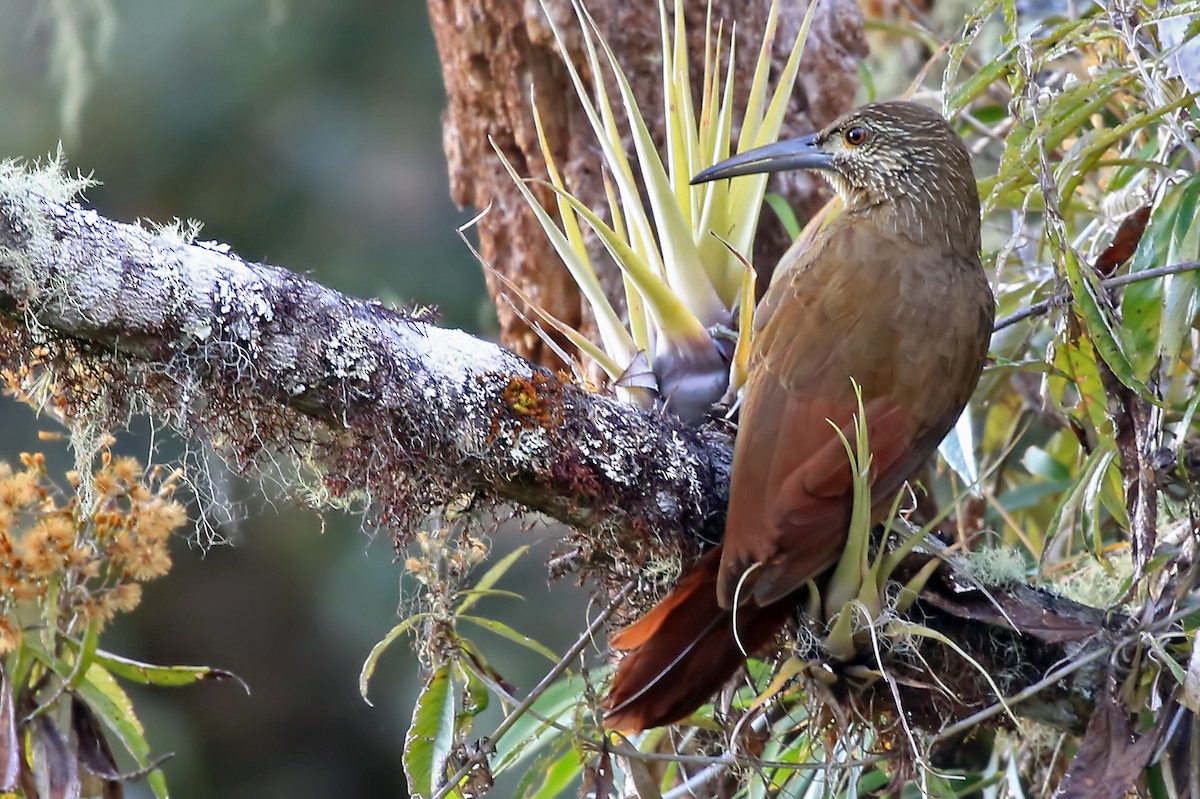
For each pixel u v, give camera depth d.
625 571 5.37
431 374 4.84
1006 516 6.66
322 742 11.04
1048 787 6.21
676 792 5.90
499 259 7.01
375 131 10.60
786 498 4.86
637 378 5.56
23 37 10.21
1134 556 5.37
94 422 4.85
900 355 5.26
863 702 5.27
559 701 6.19
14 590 5.17
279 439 4.90
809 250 5.80
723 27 6.79
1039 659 5.35
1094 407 5.71
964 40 5.77
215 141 10.34
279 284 4.70
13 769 5.10
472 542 5.45
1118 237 5.84
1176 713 5.12
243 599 11.11
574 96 6.73
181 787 10.61
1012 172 5.67
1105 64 6.18
